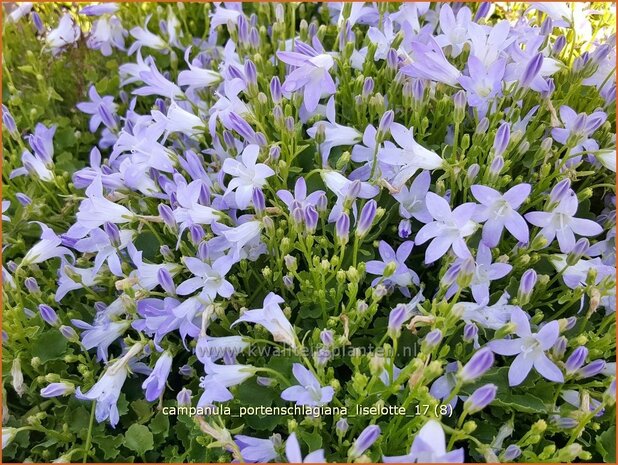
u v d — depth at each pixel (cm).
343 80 34
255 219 29
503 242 30
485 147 30
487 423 26
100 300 32
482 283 26
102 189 32
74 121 46
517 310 24
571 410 25
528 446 26
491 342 25
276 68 38
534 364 24
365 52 35
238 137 34
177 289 28
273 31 38
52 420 30
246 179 29
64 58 47
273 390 27
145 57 48
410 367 23
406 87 31
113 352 32
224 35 47
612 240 30
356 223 29
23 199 35
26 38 48
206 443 26
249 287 30
